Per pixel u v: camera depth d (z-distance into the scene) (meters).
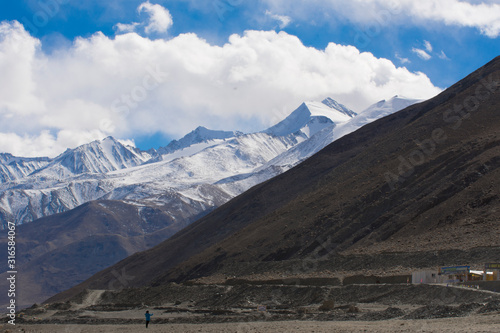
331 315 64.75
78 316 92.75
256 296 86.44
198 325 68.75
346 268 93.56
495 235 84.88
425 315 55.75
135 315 88.19
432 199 109.69
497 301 53.97
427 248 89.69
